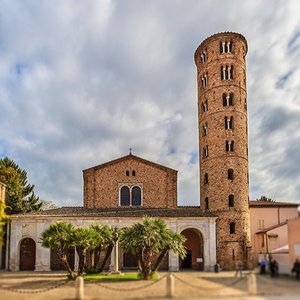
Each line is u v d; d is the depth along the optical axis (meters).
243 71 66.12
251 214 69.25
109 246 50.66
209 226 59.78
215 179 61.81
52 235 43.53
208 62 65.94
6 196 82.19
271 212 69.50
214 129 63.25
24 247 60.56
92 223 59.62
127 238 42.25
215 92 64.19
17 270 58.28
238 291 30.39
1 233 42.69
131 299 27.75
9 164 89.50
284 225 62.25
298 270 37.16
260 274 44.09
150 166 68.56
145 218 43.59
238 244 59.22
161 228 42.75
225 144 62.19
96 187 67.50
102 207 66.75
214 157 62.47
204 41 67.06
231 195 60.84
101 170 68.06
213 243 59.19
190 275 47.34
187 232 64.81
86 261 52.53
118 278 42.97
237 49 65.31
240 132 63.03
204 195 63.72
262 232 64.50
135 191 67.88
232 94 63.97
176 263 57.72
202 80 67.44
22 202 87.00
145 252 41.81
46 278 45.28
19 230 59.50
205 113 65.25
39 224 59.34
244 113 64.50
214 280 40.09
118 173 68.12
